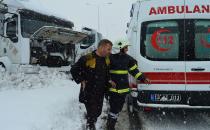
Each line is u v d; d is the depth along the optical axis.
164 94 4.07
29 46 7.10
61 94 5.12
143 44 4.15
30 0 7.75
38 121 3.41
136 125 4.21
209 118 4.65
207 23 4.08
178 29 4.10
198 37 4.08
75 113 4.25
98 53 3.54
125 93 3.71
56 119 3.66
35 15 7.39
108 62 3.61
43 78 6.47
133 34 4.24
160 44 4.12
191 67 4.04
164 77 4.07
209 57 4.06
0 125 3.21
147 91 4.10
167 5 4.14
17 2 7.17
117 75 3.69
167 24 4.12
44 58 7.39
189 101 4.03
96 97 3.53
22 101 4.41
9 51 7.16
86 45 9.23
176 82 4.04
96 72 3.50
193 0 4.12
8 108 3.94
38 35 6.90
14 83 5.93
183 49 4.07
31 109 3.89
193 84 4.03
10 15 7.12
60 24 8.42
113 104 3.71
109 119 3.74
